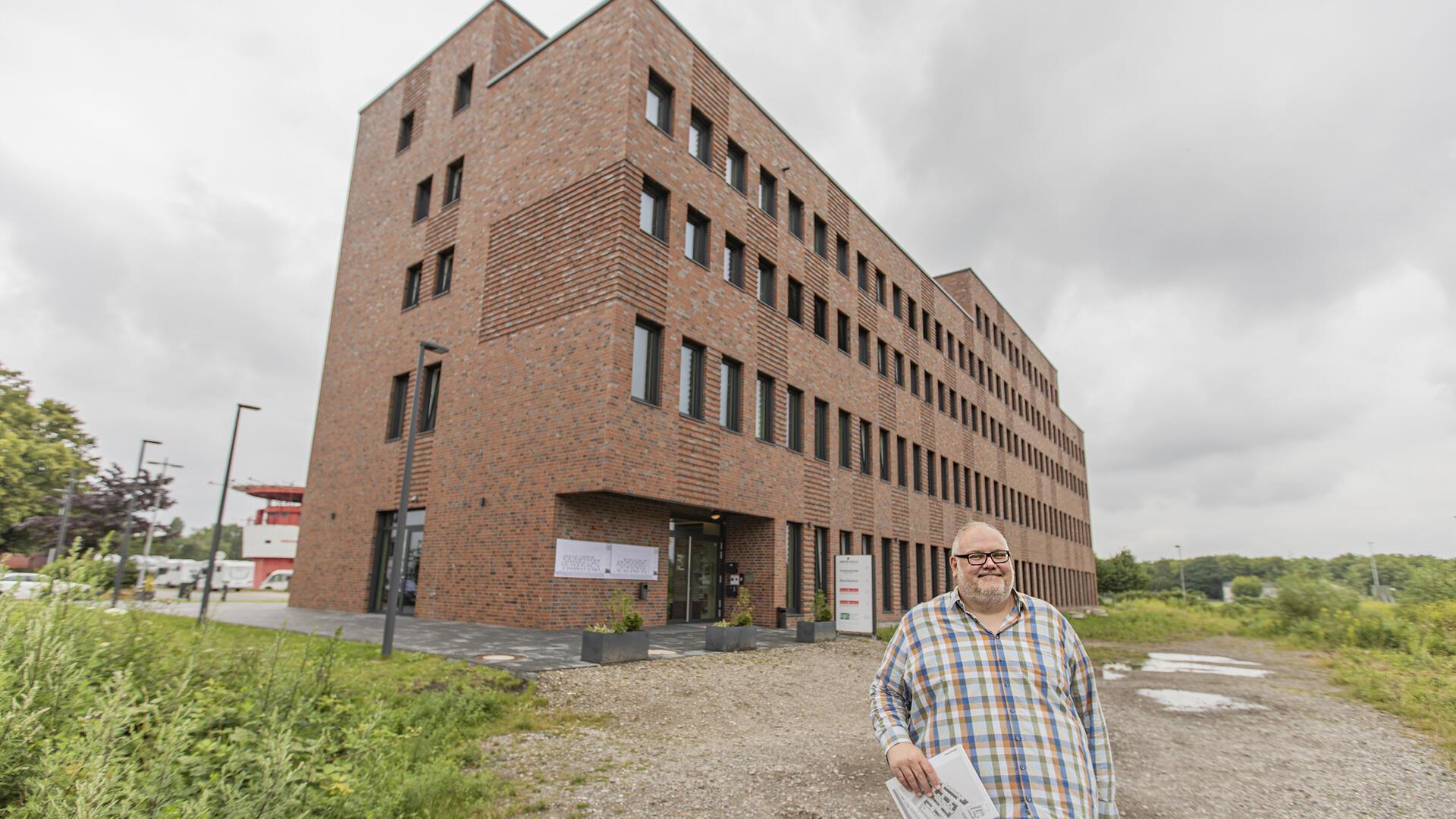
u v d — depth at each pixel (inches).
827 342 912.3
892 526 1031.0
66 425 1546.5
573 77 683.4
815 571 843.4
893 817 209.9
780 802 223.1
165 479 1574.8
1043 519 1859.0
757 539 764.0
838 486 896.3
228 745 168.2
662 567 675.4
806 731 323.0
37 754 138.5
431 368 768.3
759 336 770.2
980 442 1448.1
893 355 1104.2
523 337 660.7
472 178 772.0
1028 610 111.5
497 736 284.5
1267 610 1212.5
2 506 1362.0
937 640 110.4
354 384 863.1
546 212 673.0
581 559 602.2
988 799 93.4
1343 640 850.8
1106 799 105.0
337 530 821.9
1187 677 577.0
